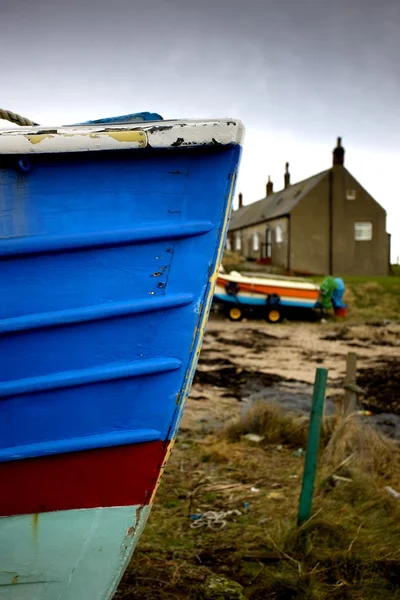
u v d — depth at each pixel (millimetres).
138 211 2107
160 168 2086
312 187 29797
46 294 2131
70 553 2338
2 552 2312
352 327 16141
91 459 2281
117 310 2143
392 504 3914
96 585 2402
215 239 2150
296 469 4793
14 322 2117
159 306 2152
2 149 1971
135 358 2209
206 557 3312
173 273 2154
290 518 3729
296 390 8250
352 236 29922
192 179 2094
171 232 2105
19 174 2047
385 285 23344
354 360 4934
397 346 12836
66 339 2170
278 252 31375
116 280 2145
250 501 4129
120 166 2078
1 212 2055
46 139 1987
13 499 2281
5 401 2195
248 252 37531
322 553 3283
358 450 4684
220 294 17000
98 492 2312
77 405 2227
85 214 2094
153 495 2381
